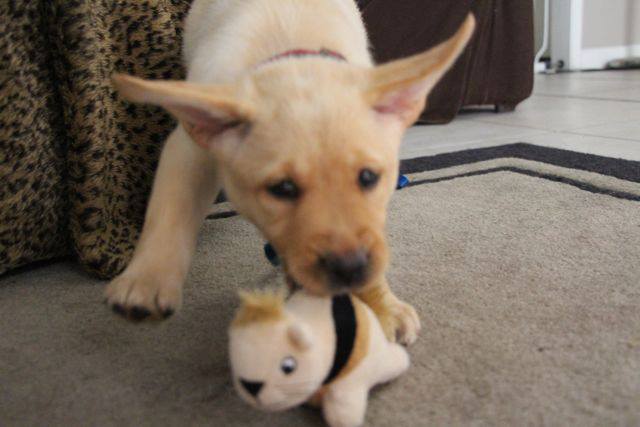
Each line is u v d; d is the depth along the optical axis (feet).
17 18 2.17
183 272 1.95
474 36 4.96
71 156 2.30
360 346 1.51
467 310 1.97
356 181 1.69
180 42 2.70
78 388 1.73
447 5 4.82
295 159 1.66
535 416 1.53
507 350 1.77
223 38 2.19
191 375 1.76
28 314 2.11
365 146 1.71
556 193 2.89
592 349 1.75
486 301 2.01
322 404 1.52
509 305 1.98
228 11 2.34
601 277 2.11
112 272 2.32
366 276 1.59
